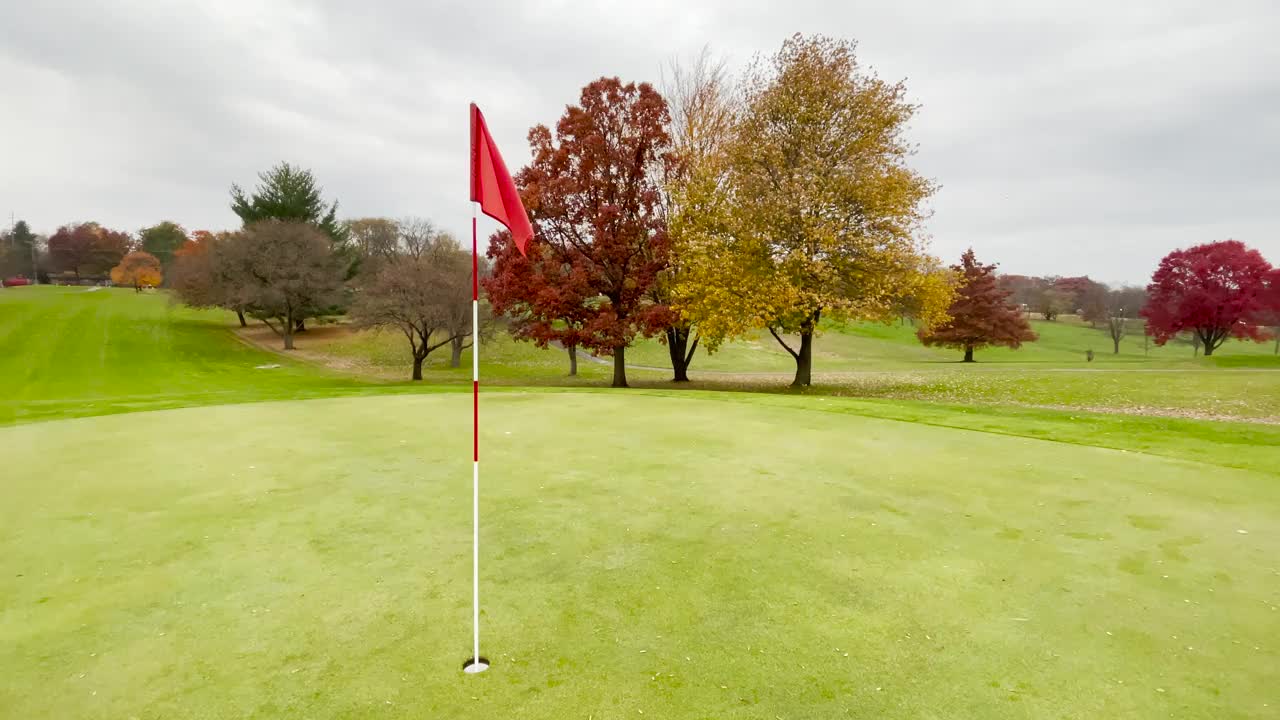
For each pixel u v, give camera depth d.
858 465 6.85
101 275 97.81
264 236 43.81
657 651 3.07
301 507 5.38
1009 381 23.09
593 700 2.66
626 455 7.34
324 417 10.32
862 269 21.05
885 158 20.55
